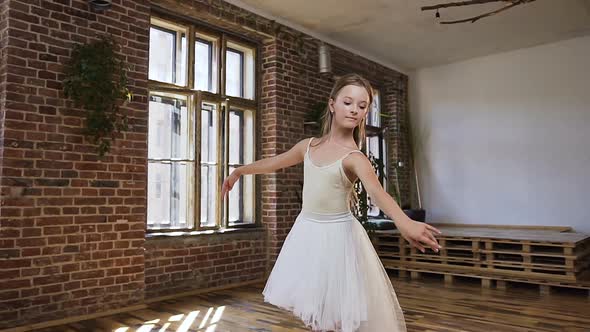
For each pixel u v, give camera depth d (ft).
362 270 4.67
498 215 22.68
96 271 12.13
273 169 5.68
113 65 12.36
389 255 19.45
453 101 24.38
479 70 23.57
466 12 17.85
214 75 16.74
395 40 20.98
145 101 13.53
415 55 23.24
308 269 4.63
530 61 22.07
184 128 15.69
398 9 17.47
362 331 4.64
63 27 11.80
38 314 10.99
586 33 20.33
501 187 22.66
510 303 13.65
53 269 11.31
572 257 15.01
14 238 10.69
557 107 21.25
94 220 12.16
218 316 12.10
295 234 4.93
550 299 14.17
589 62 20.51
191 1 15.11
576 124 20.74
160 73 15.12
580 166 20.57
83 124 12.05
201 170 16.08
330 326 4.54
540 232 19.44
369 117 24.13
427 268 17.98
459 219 23.90
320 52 19.01
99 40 12.50
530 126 21.97
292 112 18.51
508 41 21.27
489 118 23.18
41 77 11.35
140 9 13.53
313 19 18.40
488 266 16.98
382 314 4.72
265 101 18.10
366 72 23.08
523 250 16.17
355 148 4.79
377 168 21.01
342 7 17.30
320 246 4.66
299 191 18.61
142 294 13.15
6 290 10.50
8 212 10.64
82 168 11.99
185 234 14.92
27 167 11.00
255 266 17.29
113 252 12.52
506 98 22.71
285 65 18.34
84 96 11.80
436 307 13.16
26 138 11.02
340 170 4.62
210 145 16.48
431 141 24.99
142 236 13.24
